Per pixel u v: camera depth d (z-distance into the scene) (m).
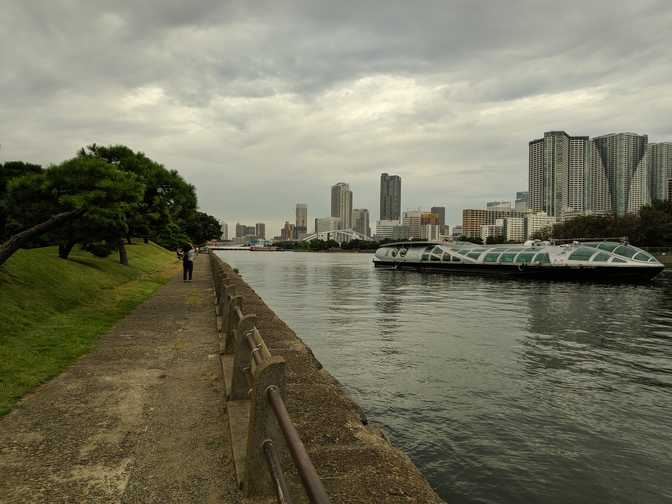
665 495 7.08
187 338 10.99
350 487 4.29
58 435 5.52
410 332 20.00
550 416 10.20
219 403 6.63
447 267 78.00
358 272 75.62
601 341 18.70
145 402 6.65
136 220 32.34
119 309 15.62
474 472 7.63
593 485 7.31
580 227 108.00
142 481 4.50
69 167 15.01
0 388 6.96
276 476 3.37
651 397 11.55
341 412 6.19
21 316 11.66
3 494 4.25
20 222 17.67
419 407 10.59
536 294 40.03
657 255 89.75
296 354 9.52
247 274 65.69
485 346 17.33
